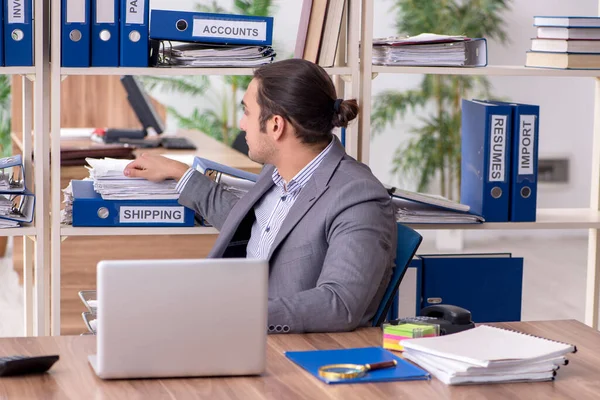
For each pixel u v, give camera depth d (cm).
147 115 532
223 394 160
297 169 249
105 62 277
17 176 329
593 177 340
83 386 162
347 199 232
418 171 727
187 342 167
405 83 724
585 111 742
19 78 559
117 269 163
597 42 304
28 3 271
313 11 297
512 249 718
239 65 285
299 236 238
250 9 707
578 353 193
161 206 285
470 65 301
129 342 165
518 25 726
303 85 241
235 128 722
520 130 301
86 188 294
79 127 634
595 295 335
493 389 166
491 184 302
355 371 170
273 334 206
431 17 709
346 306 213
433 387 167
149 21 292
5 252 657
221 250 268
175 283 166
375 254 224
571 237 767
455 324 200
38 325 286
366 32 291
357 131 296
